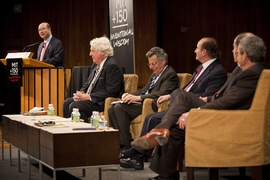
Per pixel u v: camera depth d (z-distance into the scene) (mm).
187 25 10047
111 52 5617
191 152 3238
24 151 4094
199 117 3227
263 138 3244
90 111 5344
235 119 3215
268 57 9328
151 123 4137
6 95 7172
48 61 6699
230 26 9664
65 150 3209
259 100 3227
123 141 4844
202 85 4434
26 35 10672
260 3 9398
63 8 10609
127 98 4871
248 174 4367
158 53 5016
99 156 3289
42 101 6367
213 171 3404
